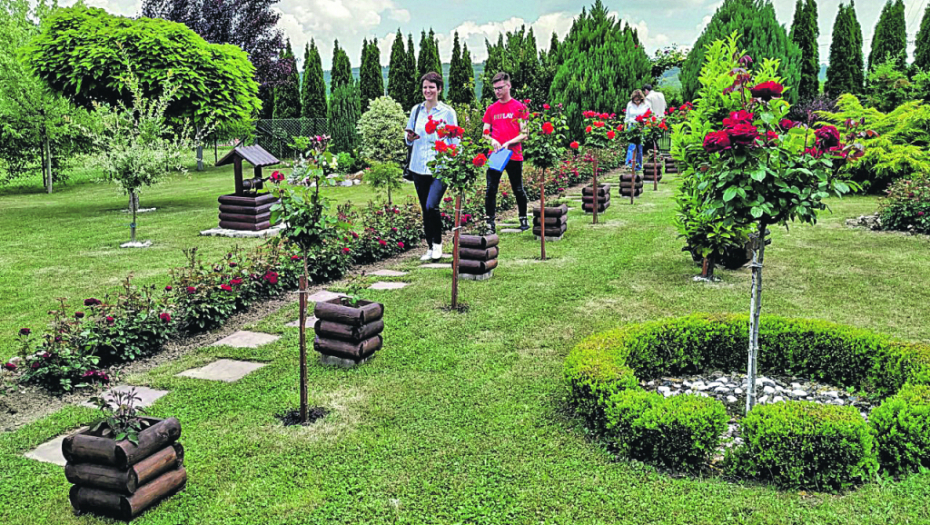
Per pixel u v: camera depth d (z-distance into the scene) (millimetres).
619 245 8805
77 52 13000
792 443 2992
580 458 3330
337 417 3875
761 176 3068
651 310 5906
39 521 2891
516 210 12539
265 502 2980
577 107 17938
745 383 4344
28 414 4082
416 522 2801
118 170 9391
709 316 4691
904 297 6133
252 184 10719
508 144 8164
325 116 29016
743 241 6656
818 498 2898
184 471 3139
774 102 3488
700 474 3141
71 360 4504
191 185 20312
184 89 13617
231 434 3668
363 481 3146
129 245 9578
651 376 4480
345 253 7598
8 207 14727
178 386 4426
